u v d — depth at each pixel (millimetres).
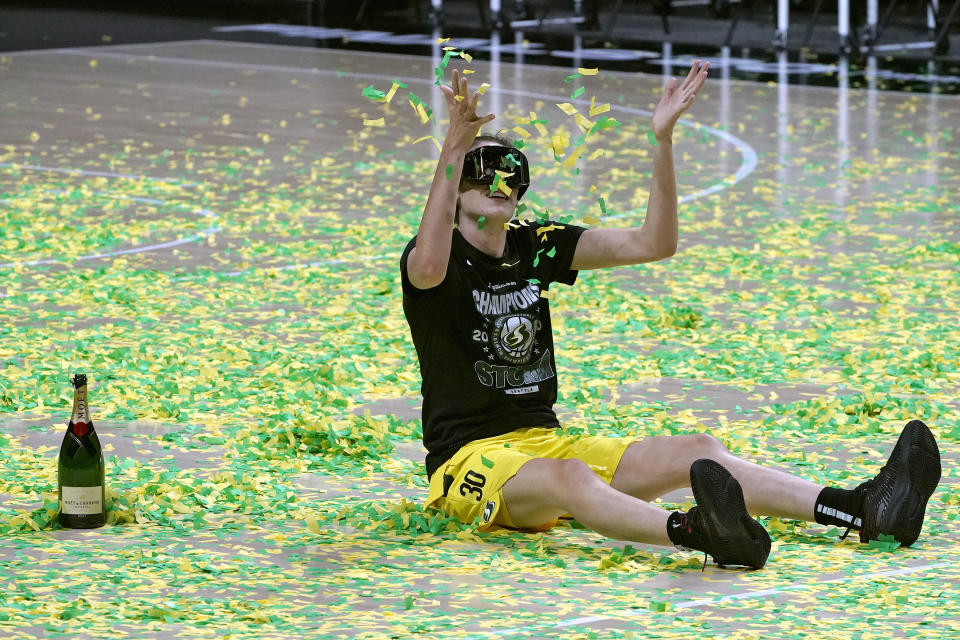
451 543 8133
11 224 19344
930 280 16469
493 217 8383
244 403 11289
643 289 15922
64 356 12609
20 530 8281
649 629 6816
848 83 36750
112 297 15055
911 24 45219
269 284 16062
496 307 8469
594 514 7859
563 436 8469
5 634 6637
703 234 19328
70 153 26062
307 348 13164
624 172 24656
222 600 7180
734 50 43062
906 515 7961
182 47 43219
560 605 7148
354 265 17234
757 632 6773
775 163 25703
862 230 19641
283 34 46562
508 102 32812
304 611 7020
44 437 10375
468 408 8461
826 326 14180
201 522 8469
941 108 32562
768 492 8195
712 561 7871
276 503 8922
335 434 10195
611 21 45562
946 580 7531
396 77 37375
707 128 29906
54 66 38469
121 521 8461
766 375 12359
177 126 29500
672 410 11328
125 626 6777
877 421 10828
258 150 26688
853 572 7645
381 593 7312
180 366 12312
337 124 30125
